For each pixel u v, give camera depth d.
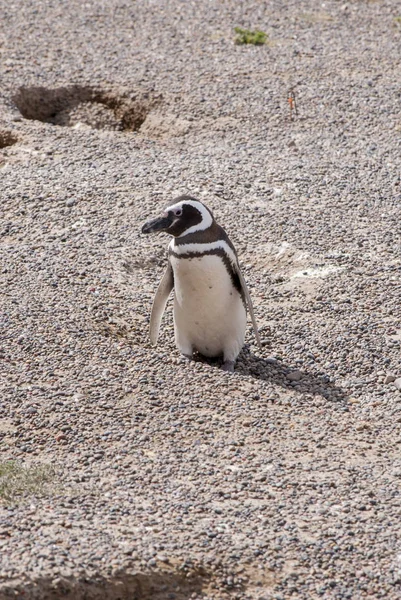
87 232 27.45
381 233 27.80
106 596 14.42
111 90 38.62
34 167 31.98
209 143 34.66
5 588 13.98
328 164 32.59
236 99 37.94
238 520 15.95
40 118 38.31
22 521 15.41
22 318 22.38
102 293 24.17
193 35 45.47
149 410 19.30
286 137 35.09
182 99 37.88
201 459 17.78
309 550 15.33
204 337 22.00
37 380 20.03
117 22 47.00
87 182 30.62
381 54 43.19
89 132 35.56
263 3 50.53
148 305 24.05
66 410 19.02
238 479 17.19
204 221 20.62
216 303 21.22
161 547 15.04
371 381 21.19
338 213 29.02
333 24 47.50
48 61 41.22
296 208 29.23
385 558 15.25
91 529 15.36
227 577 14.74
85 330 22.16
